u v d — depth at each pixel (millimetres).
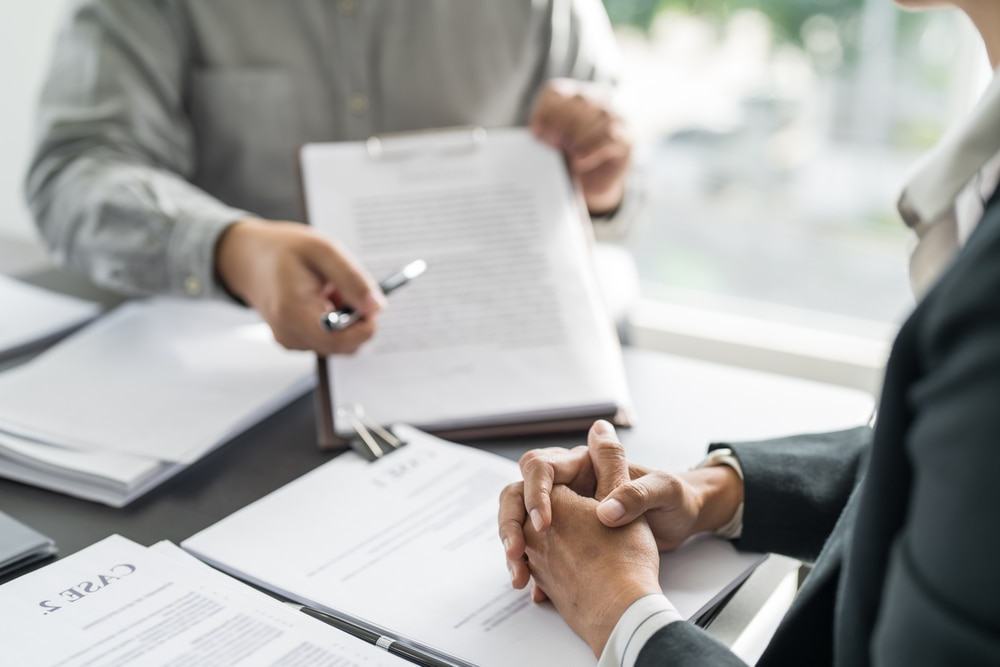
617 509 592
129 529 706
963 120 495
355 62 1346
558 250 964
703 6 1784
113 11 1229
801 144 1784
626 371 991
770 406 903
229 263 958
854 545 448
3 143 2092
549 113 1034
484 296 934
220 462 806
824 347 1716
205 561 654
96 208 1065
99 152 1176
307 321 849
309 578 625
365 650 542
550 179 1008
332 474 763
